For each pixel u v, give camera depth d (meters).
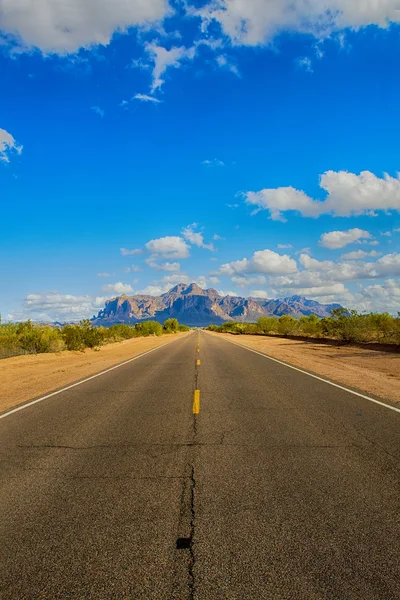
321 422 6.49
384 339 22.91
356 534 3.04
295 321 44.62
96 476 4.37
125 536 3.08
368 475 4.22
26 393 10.51
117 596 2.41
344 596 2.35
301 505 3.54
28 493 3.96
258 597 2.36
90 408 8.14
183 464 4.67
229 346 28.98
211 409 7.66
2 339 22.53
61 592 2.46
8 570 2.70
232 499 3.69
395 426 6.18
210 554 2.80
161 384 11.17
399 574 2.55
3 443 5.76
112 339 40.91
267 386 10.26
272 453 5.00
